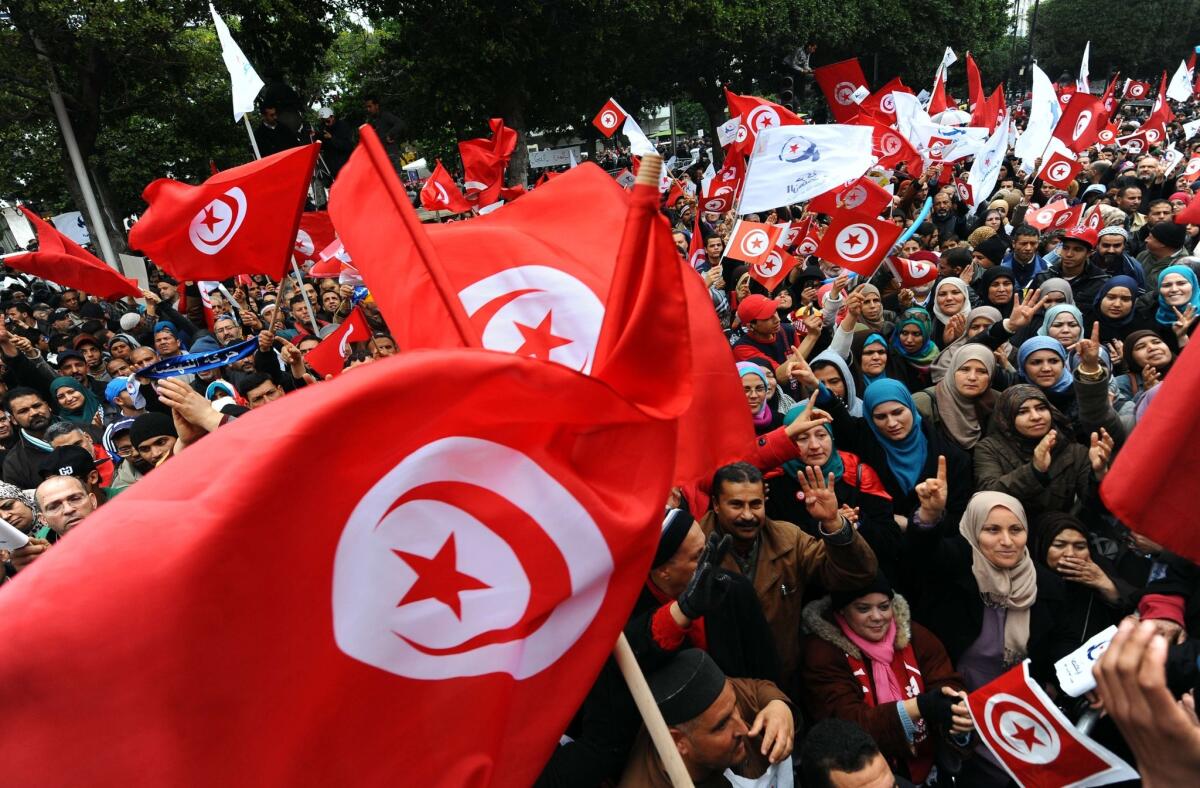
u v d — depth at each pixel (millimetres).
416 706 1322
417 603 1327
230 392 5082
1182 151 19625
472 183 10312
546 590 1465
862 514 3637
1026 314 5715
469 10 19312
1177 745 1130
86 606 995
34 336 10062
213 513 1082
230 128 21203
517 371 1303
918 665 2959
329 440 1187
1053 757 2281
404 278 2027
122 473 4855
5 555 3107
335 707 1229
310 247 8320
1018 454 4035
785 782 2398
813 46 29719
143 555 1039
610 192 2354
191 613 1049
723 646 2684
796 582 3100
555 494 1449
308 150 4301
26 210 6578
